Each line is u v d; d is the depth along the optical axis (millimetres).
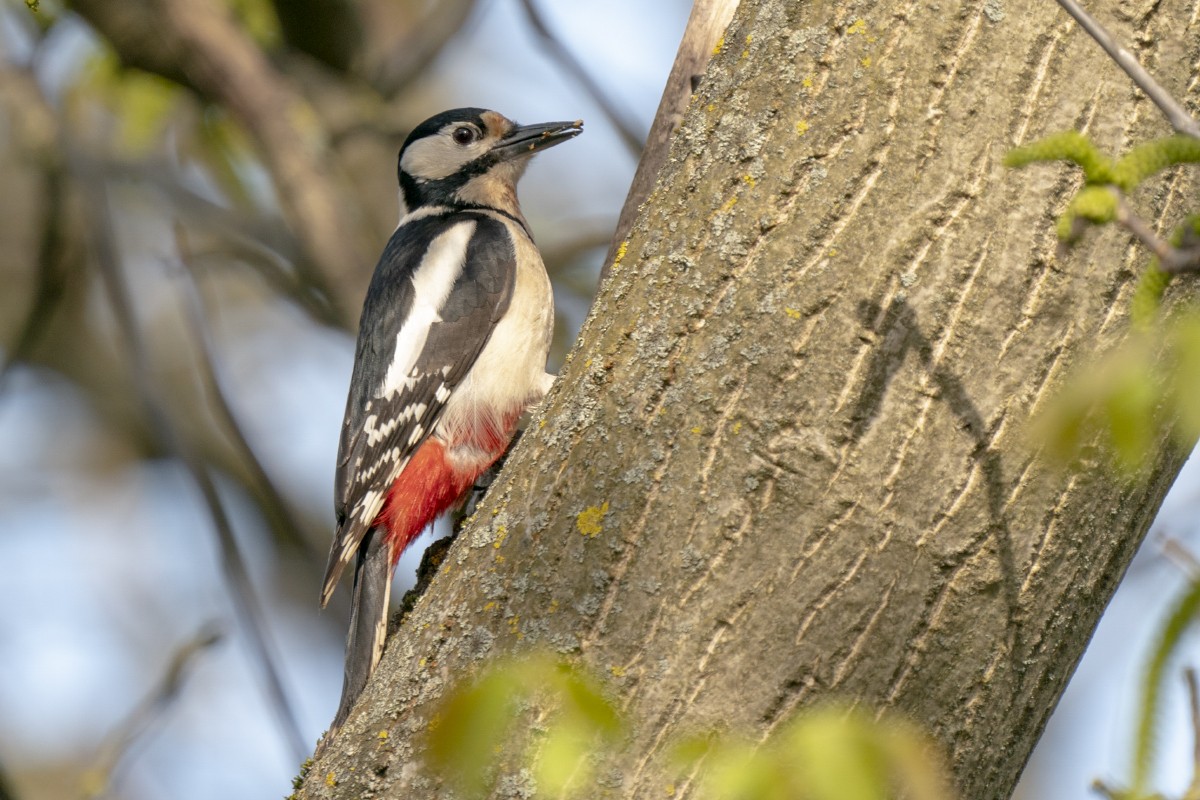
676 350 5805
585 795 5445
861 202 5719
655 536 5660
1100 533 5711
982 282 5621
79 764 17406
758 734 5488
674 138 6355
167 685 10617
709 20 8156
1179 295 5625
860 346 5625
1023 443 5570
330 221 13891
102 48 13797
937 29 5781
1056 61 5723
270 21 14273
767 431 5625
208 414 18516
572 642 5641
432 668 5875
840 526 5562
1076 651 5910
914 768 3928
